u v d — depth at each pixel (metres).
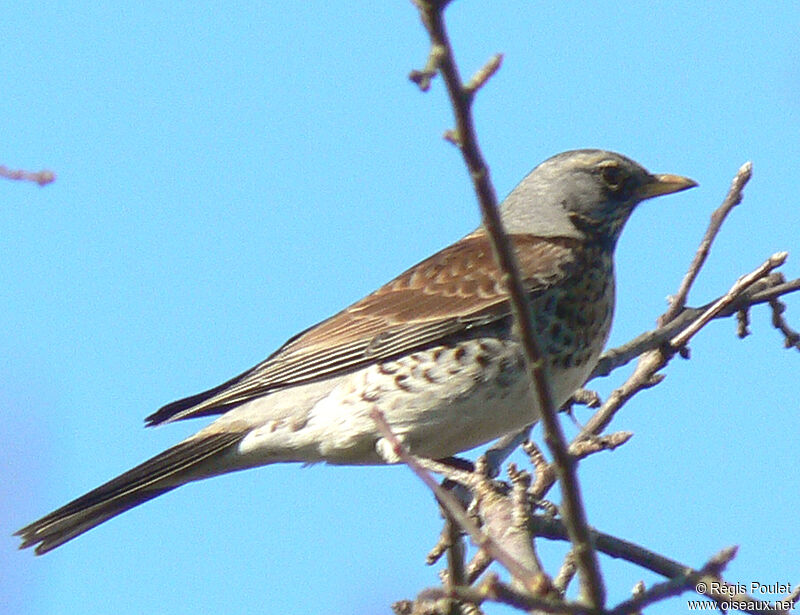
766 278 12.38
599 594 6.29
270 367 11.97
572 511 6.46
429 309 11.76
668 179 13.38
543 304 11.84
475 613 8.59
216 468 11.89
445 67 6.15
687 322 12.12
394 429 11.48
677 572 9.32
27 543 11.11
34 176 7.40
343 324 11.93
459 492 11.12
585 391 12.30
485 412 11.52
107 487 11.56
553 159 13.40
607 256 12.77
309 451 11.74
